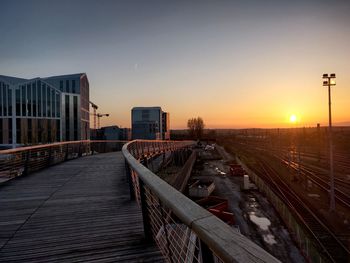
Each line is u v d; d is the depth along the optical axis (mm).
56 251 3016
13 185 7000
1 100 39094
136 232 3475
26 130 39750
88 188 6480
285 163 37188
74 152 16328
